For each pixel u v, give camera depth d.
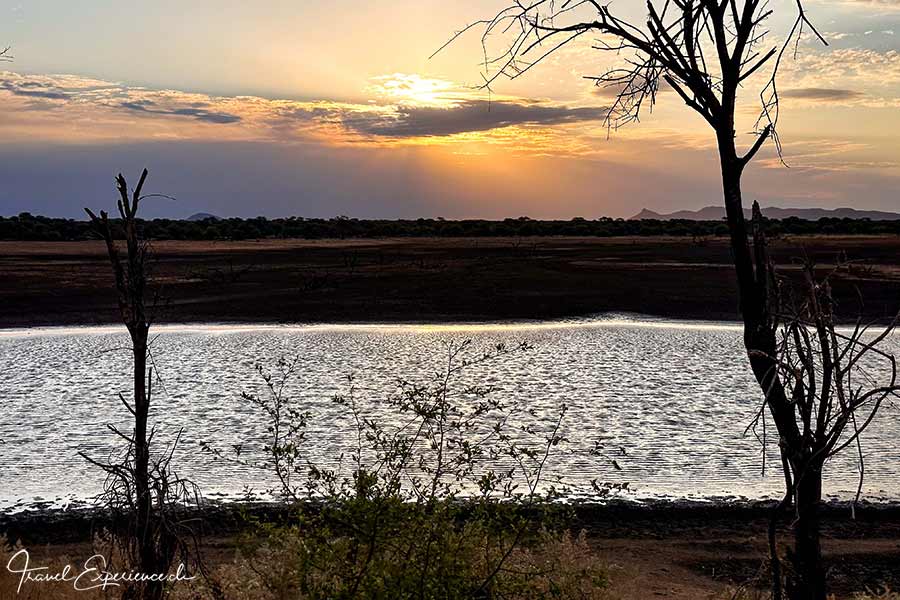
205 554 9.07
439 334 28.00
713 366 22.33
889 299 32.78
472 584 5.13
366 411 16.45
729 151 4.86
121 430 15.45
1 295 35.66
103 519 10.79
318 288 38.47
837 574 9.42
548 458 13.28
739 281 4.86
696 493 11.98
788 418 4.71
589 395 18.52
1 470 13.02
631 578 8.84
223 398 18.12
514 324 30.27
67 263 47.56
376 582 4.80
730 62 4.82
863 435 14.70
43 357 23.89
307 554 5.01
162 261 49.97
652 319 31.31
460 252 60.41
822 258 45.34
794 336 4.67
